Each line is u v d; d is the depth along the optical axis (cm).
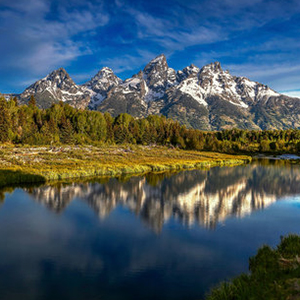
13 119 10444
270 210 2917
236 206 3081
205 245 1902
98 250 1809
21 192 3572
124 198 3384
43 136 9731
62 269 1537
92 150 8625
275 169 6712
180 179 4978
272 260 1382
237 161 8812
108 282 1390
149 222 2434
